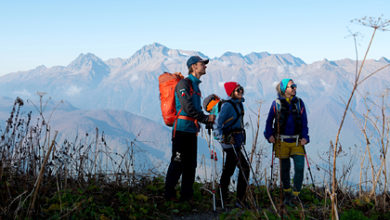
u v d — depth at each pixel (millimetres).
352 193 4117
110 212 3205
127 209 3385
